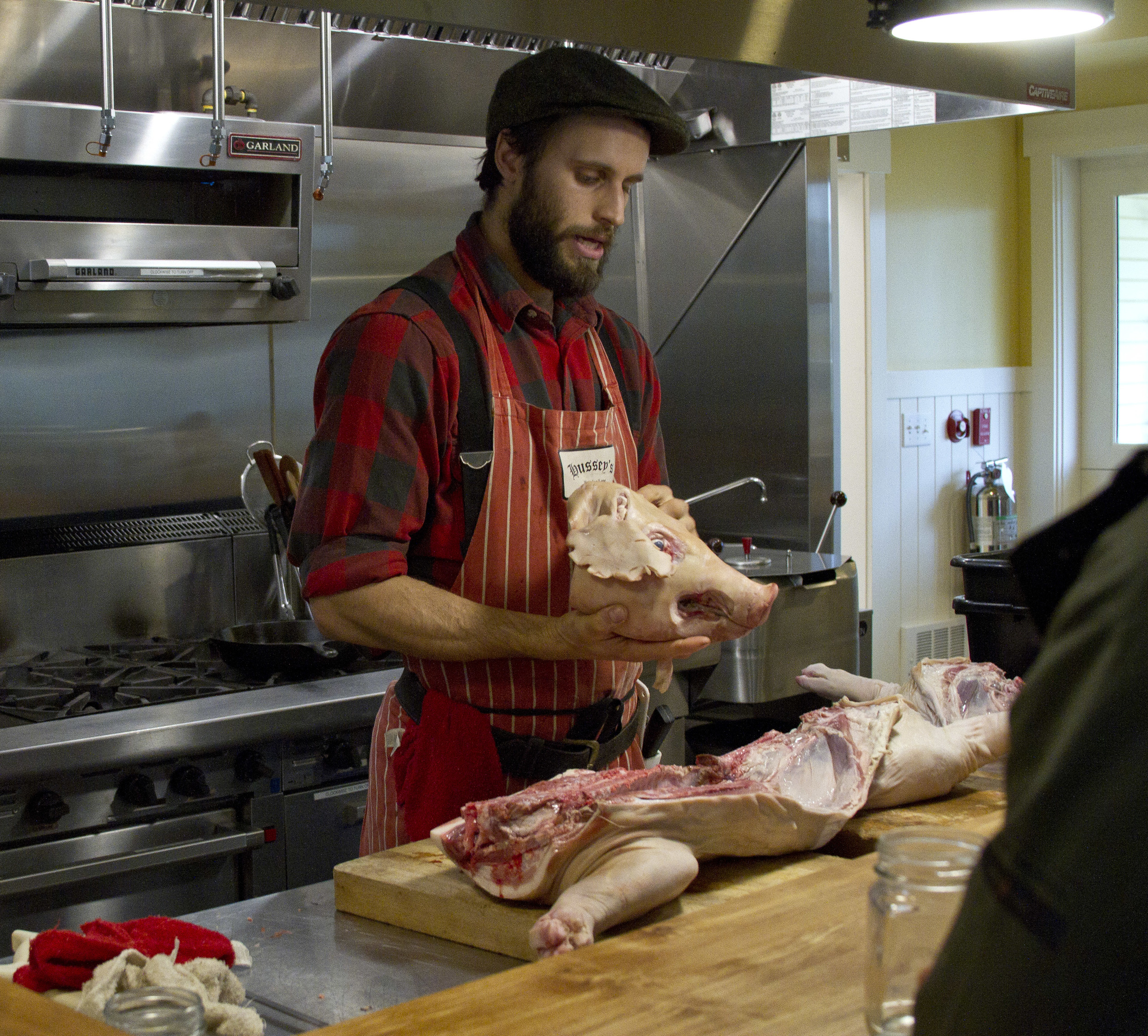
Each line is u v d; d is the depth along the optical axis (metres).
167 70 3.05
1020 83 2.28
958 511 4.97
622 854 1.32
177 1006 1.00
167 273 2.85
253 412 3.42
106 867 2.38
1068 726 0.54
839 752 1.60
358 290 3.55
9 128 2.60
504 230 1.82
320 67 3.29
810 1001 1.00
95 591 3.06
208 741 2.45
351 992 1.25
